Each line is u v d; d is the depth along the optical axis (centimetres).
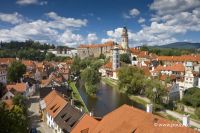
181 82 13725
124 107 4828
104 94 13688
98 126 4934
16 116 4472
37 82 14575
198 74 13650
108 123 4759
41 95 10019
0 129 3575
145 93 11925
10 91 10356
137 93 13288
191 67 15550
